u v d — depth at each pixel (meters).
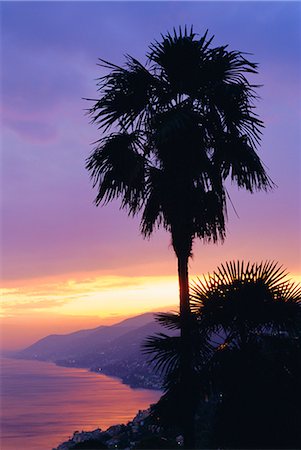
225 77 11.66
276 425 8.88
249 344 9.42
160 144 10.60
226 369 9.27
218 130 11.41
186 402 9.81
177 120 10.42
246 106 11.33
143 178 11.29
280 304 9.38
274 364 9.17
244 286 9.47
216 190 11.27
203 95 11.49
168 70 11.73
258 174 11.21
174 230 10.94
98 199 11.45
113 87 11.45
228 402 9.16
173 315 10.42
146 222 11.59
